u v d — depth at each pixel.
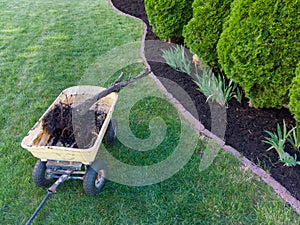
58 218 2.23
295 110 2.41
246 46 2.64
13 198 2.38
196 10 3.39
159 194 2.39
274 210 2.21
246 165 2.58
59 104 2.54
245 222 2.16
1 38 4.85
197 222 2.18
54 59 4.27
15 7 6.15
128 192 2.42
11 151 2.81
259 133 2.88
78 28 5.19
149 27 5.25
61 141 2.43
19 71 4.01
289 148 2.69
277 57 2.57
